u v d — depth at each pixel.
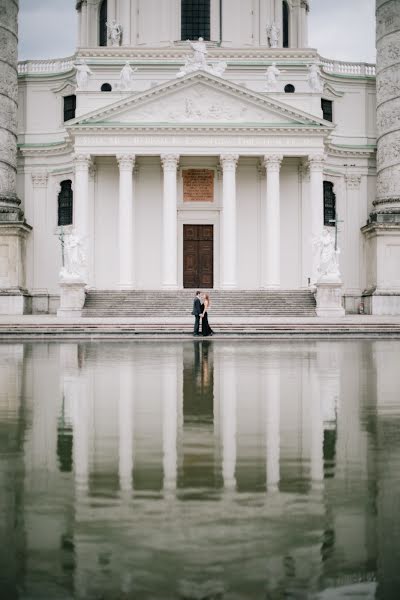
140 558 4.86
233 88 50.62
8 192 54.97
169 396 12.91
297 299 45.75
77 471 7.30
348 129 59.56
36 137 59.06
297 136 50.91
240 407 11.62
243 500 6.21
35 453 8.19
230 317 42.03
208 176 54.72
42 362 19.81
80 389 13.89
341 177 58.69
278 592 4.38
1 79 54.03
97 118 50.50
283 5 63.41
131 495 6.38
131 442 8.82
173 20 58.72
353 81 59.62
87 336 31.83
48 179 58.41
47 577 4.57
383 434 9.36
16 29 55.47
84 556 4.89
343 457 7.96
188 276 54.75
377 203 55.31
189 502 6.14
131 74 53.72
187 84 50.69
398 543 5.14
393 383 14.88
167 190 50.81
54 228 57.97
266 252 52.34
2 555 4.93
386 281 54.25
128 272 50.78
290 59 57.16
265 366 18.56
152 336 31.86
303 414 10.95
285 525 5.53
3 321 37.81
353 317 44.41
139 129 50.28
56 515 5.78
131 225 51.12
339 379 15.55
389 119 54.47
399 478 7.02
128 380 15.42
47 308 57.59
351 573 4.65
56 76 58.84
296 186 54.50
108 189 54.19
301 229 54.22
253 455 8.07
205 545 5.08
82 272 44.72
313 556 4.90
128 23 59.16
